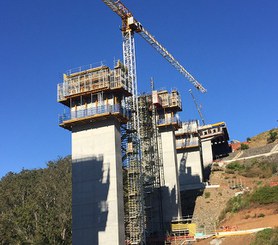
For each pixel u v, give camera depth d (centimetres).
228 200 7756
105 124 5622
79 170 5544
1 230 7194
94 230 5200
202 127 12275
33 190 10138
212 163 11681
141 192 6575
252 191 7119
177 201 7788
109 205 5241
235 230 5672
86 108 5738
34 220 7425
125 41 8581
